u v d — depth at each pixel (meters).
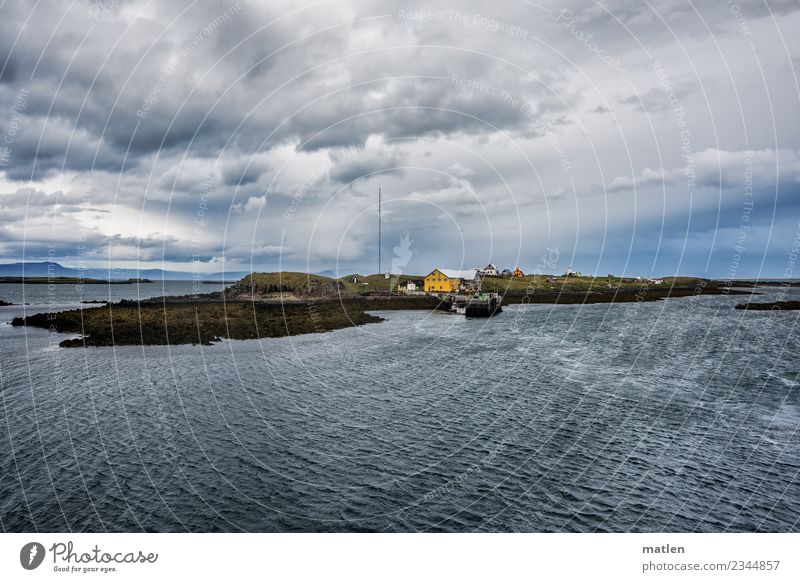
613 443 26.03
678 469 22.98
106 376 39.53
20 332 62.53
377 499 19.91
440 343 58.34
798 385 37.94
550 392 35.88
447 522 18.22
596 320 83.81
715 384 38.38
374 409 31.53
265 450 24.66
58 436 26.22
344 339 61.59
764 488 21.14
